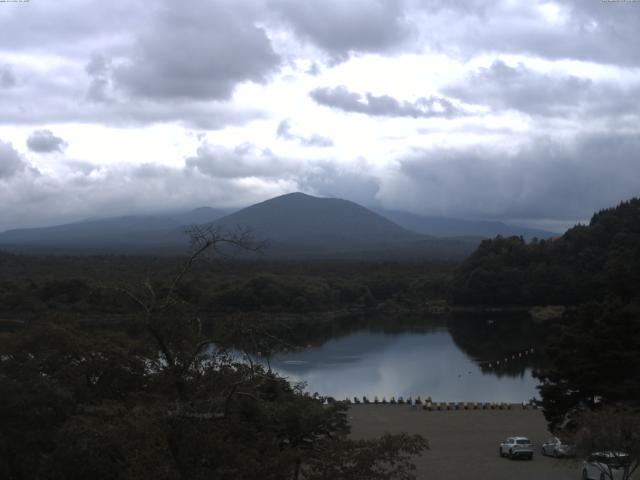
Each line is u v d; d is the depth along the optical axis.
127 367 28.83
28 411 27.52
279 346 19.62
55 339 30.92
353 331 152.62
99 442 18.41
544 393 47.62
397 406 69.44
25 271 154.00
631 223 194.75
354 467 19.67
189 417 17.55
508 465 41.12
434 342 133.38
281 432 24.23
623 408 33.41
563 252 198.88
